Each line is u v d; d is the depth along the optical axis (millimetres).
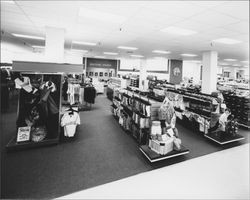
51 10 3350
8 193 2049
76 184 2271
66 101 5801
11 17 3920
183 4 2740
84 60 14727
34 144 3281
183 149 3189
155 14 3260
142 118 3488
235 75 18047
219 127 4027
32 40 7281
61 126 3848
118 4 2881
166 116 3170
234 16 3164
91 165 2766
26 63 2545
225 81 9922
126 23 3973
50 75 3586
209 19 3383
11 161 2789
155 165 2848
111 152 3262
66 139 3811
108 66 15711
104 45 7484
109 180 2396
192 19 3434
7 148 3066
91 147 3451
